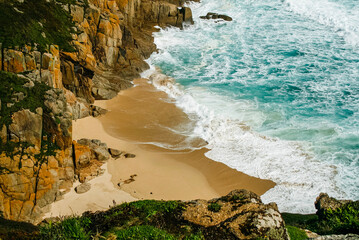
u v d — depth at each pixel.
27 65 25.84
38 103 23.45
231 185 25.30
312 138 29.70
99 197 23.73
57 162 23.98
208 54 45.00
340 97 35.19
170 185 25.05
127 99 36.06
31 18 29.94
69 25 33.56
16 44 25.89
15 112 22.33
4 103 22.25
